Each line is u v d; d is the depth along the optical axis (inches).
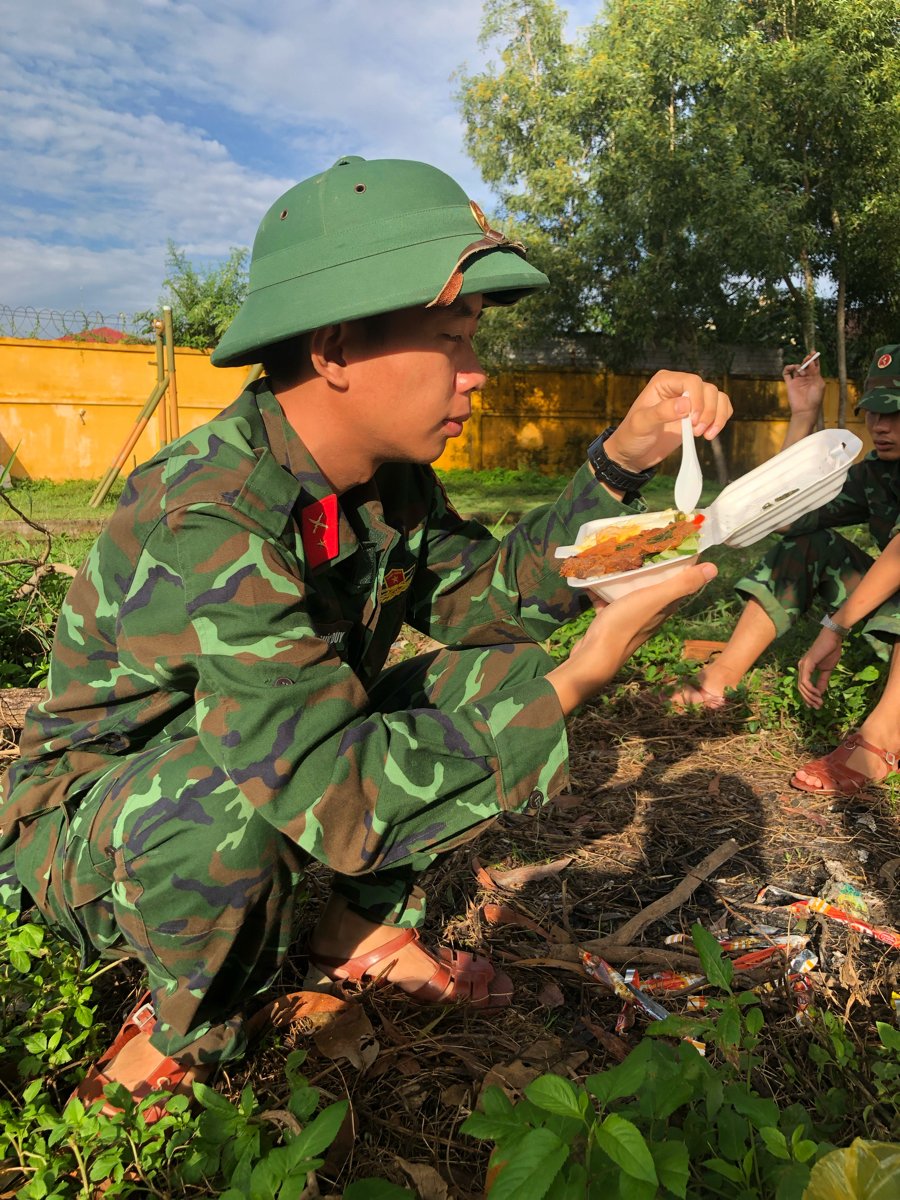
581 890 90.0
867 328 857.5
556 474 769.6
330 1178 55.1
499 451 767.1
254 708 49.6
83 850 58.4
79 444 649.6
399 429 56.6
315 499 58.6
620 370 767.1
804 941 79.4
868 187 718.5
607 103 719.7
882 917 84.8
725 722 131.0
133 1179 51.6
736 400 773.9
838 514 128.7
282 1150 40.9
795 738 125.5
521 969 76.8
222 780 54.3
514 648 75.4
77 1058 61.8
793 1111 50.9
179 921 55.0
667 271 671.8
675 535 58.9
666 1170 39.4
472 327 55.9
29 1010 58.4
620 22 746.8
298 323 51.9
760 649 131.7
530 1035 67.7
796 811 105.7
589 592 61.7
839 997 72.2
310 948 73.7
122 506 58.7
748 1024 51.6
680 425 65.1
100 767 63.4
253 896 55.8
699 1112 53.1
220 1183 51.0
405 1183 54.4
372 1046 64.5
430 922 83.9
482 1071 63.4
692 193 653.9
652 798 109.3
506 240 53.8
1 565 164.7
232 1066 63.4
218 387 679.7
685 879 89.7
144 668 56.7
